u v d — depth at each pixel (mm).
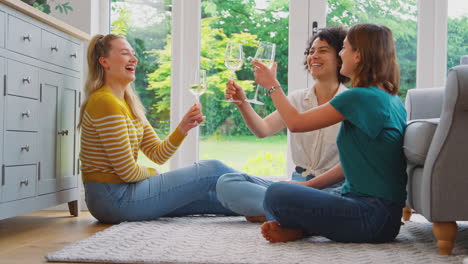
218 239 2178
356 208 2023
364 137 2051
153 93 3996
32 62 2705
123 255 1839
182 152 3965
